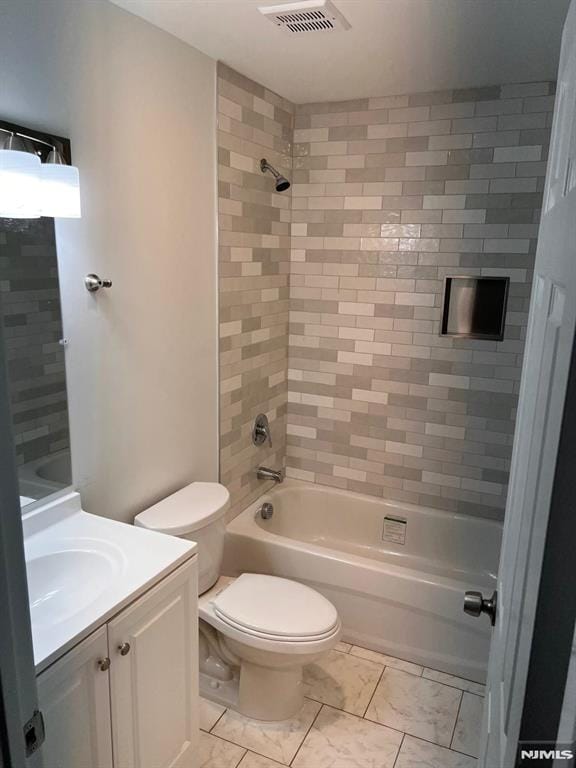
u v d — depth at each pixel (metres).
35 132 1.51
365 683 2.32
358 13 1.80
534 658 0.55
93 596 1.49
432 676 2.37
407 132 2.69
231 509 2.78
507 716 0.74
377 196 2.81
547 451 0.61
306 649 1.89
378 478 3.09
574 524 0.52
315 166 2.91
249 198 2.60
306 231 2.99
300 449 3.26
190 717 1.78
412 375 2.90
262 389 2.93
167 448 2.24
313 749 1.98
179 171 2.12
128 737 1.50
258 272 2.75
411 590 2.38
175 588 1.61
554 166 0.97
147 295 2.03
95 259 1.78
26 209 1.39
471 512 2.91
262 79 2.48
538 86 2.44
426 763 1.94
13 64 1.44
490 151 2.56
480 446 2.83
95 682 1.36
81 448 1.82
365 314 2.94
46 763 1.25
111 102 1.77
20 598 0.71
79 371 1.77
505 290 2.64
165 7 1.76
